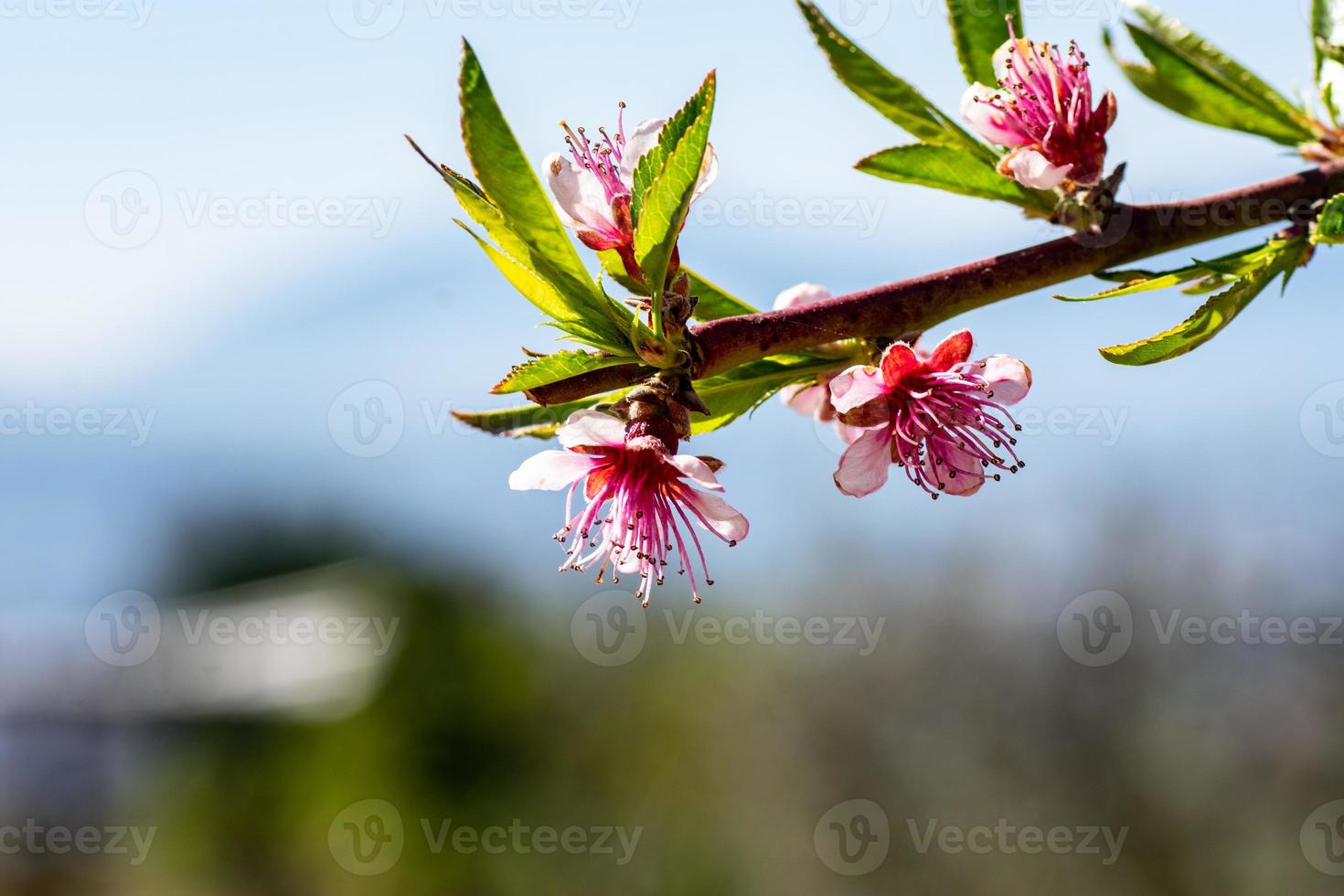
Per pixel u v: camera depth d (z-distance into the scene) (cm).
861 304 35
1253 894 110
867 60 37
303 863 137
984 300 36
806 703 132
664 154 35
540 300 35
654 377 35
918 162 37
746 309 38
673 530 36
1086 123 36
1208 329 35
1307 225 36
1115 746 118
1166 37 39
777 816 130
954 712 126
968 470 36
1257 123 39
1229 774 113
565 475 36
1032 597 127
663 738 137
